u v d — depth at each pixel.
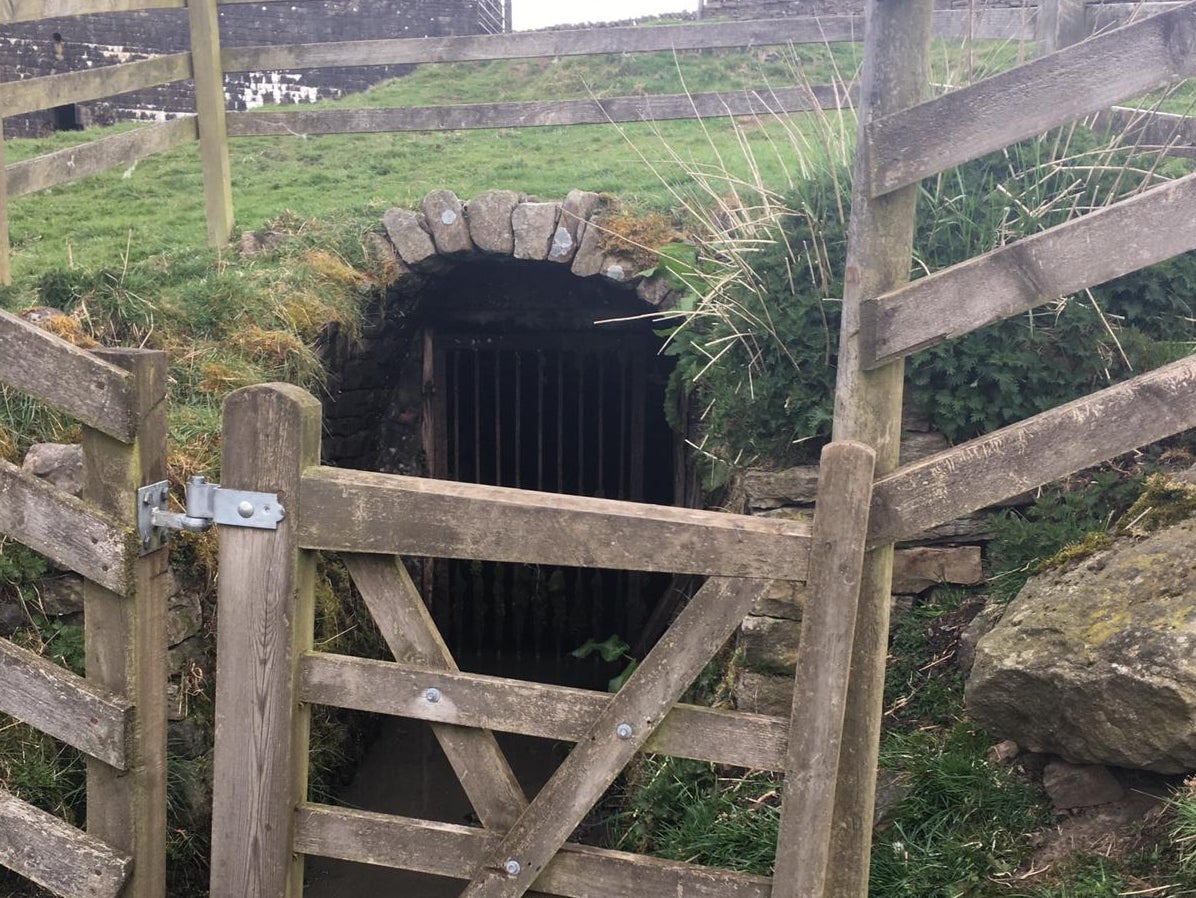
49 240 6.24
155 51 14.48
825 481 2.14
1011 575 3.29
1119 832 2.60
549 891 2.42
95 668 2.55
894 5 2.45
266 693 2.46
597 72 10.51
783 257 3.63
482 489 2.35
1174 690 2.37
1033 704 2.67
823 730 2.22
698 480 5.33
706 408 4.54
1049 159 3.63
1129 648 2.47
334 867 4.32
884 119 2.43
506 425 7.55
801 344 3.56
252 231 5.78
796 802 2.25
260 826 2.50
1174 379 2.25
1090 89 2.30
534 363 7.39
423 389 6.95
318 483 2.37
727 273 4.02
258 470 2.39
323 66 5.73
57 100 4.99
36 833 2.63
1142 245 2.31
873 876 2.72
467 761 2.44
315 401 2.44
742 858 2.99
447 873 2.45
